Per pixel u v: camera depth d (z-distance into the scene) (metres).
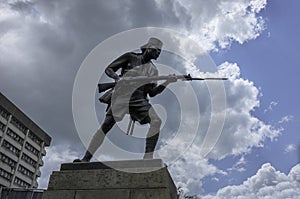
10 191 17.22
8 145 69.44
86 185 6.43
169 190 6.29
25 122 75.00
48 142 84.88
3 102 67.38
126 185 6.26
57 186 6.54
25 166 74.12
